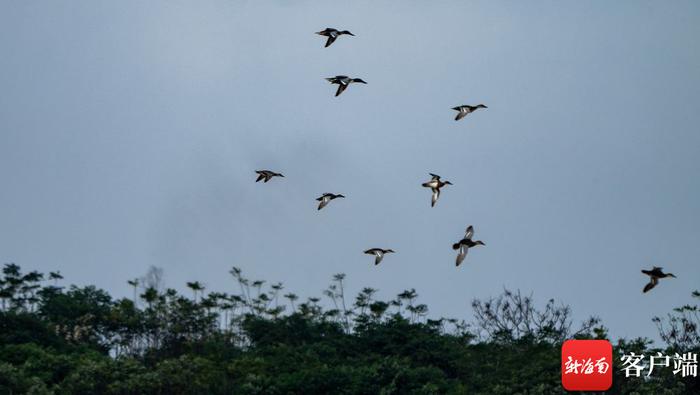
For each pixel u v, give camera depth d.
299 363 72.81
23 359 70.50
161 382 65.81
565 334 71.25
